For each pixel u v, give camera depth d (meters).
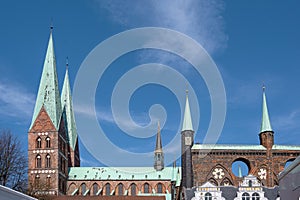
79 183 153.38
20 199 19.33
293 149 115.06
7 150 79.88
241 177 112.19
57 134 141.38
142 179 155.12
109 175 155.50
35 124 142.50
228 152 113.44
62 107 154.75
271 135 116.31
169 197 152.88
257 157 114.38
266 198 89.12
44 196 99.44
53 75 146.88
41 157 139.88
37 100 145.00
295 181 22.34
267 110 118.94
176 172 155.62
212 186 90.50
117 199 122.12
